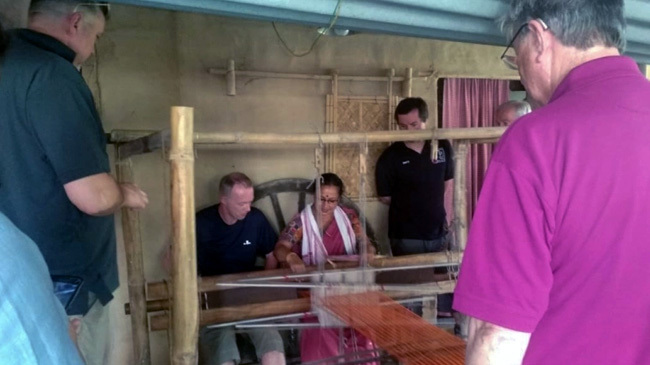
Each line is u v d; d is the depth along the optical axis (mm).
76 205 1211
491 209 769
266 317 1670
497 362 736
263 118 2799
